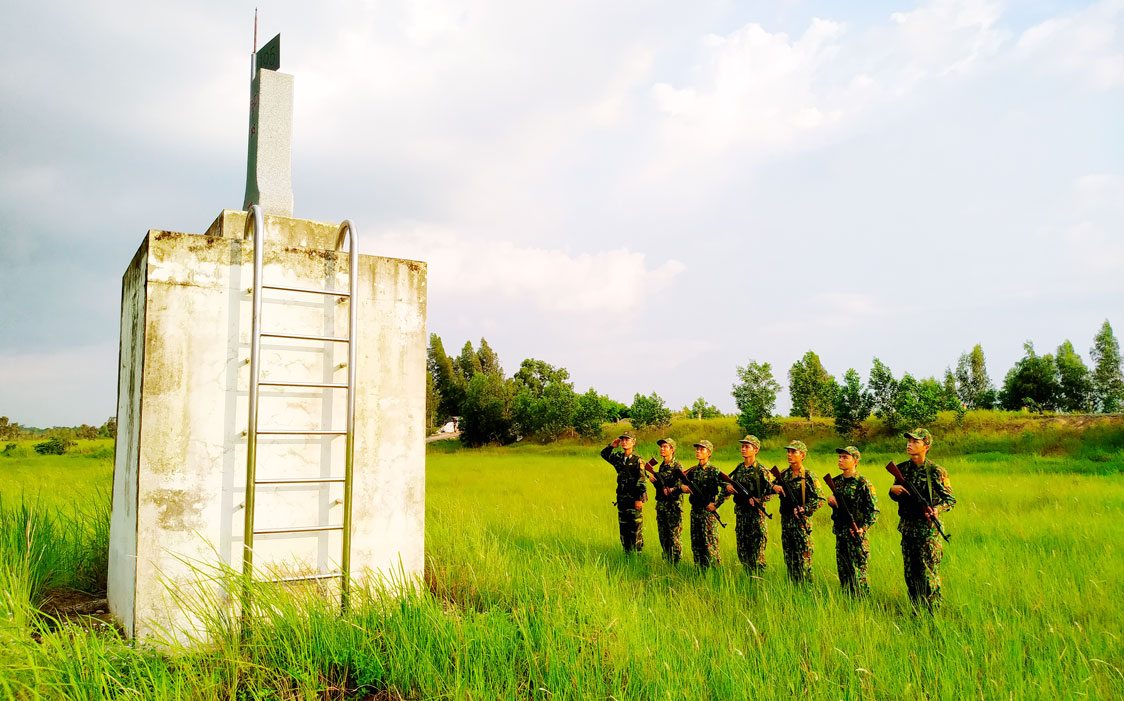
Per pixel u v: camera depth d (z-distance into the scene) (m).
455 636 5.07
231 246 5.81
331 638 4.90
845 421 37.84
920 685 4.85
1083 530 10.45
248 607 5.06
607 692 4.61
